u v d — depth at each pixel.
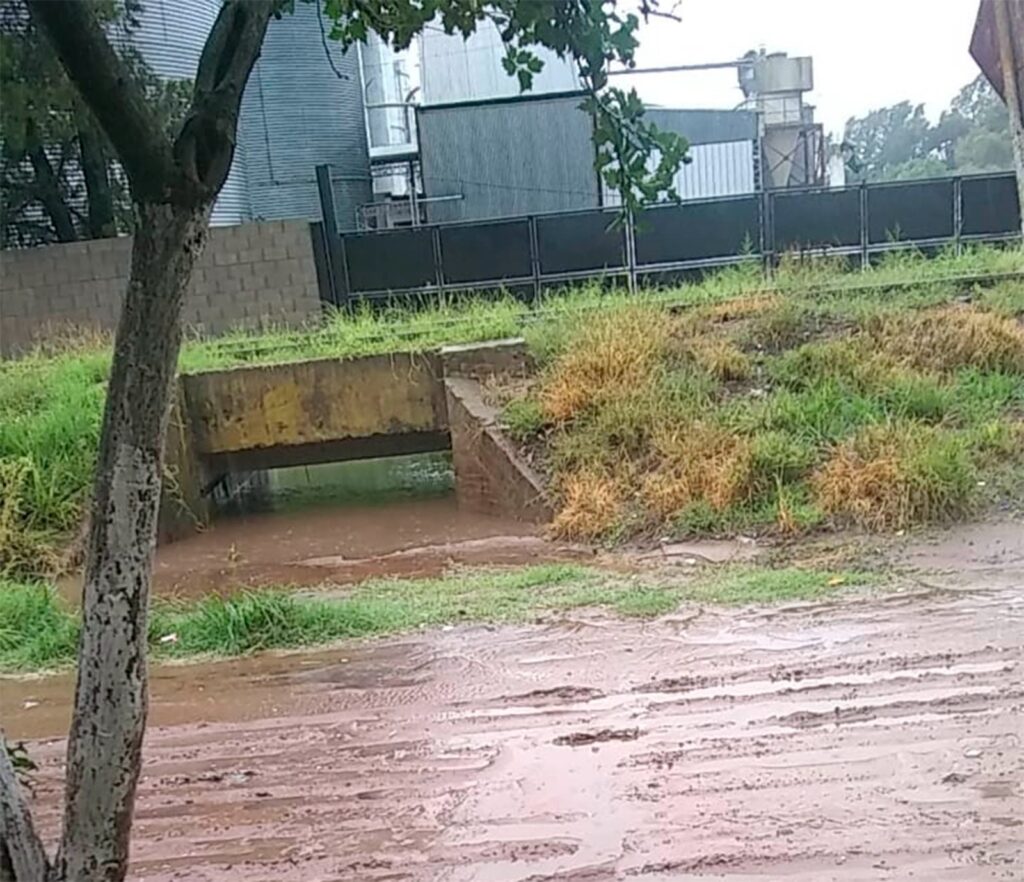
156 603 6.53
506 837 3.11
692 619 5.20
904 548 6.47
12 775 1.11
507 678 4.49
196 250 1.15
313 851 3.11
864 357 8.93
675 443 8.16
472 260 13.94
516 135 16.94
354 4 1.69
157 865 3.08
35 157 13.70
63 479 8.18
